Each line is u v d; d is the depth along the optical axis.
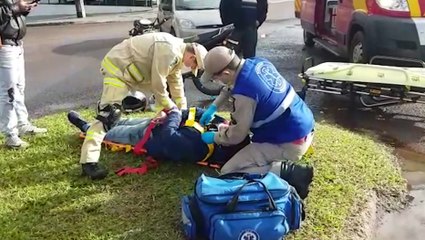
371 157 4.79
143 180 4.24
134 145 4.67
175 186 4.12
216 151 4.28
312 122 3.84
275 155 3.79
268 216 3.15
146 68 4.17
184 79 6.73
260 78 3.57
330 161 4.62
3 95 4.76
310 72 6.06
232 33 6.61
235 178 3.46
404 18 6.46
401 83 5.57
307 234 3.48
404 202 4.16
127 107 5.85
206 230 3.22
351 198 3.99
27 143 5.02
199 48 4.15
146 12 18.12
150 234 3.45
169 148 4.33
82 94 7.50
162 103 4.39
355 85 5.81
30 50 11.13
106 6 18.86
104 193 4.02
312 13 9.59
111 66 4.16
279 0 21.33
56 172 4.41
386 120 6.12
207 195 3.17
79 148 4.93
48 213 3.75
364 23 6.95
